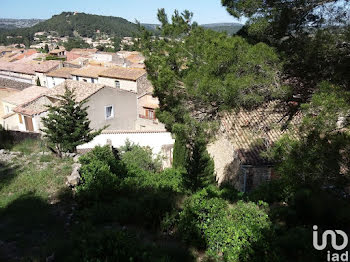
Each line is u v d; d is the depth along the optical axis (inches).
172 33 315.3
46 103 985.5
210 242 219.8
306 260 187.8
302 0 245.4
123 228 242.4
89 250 180.9
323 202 247.1
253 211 249.8
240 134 497.7
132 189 365.7
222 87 246.2
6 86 1475.1
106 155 445.1
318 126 205.2
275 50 257.3
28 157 424.2
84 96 871.1
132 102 1042.1
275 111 306.3
